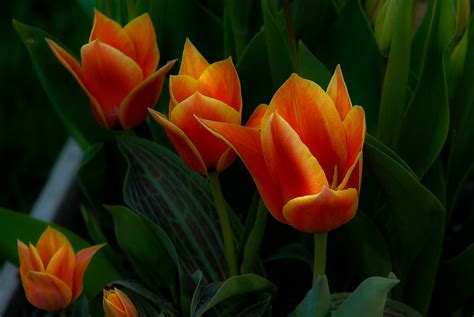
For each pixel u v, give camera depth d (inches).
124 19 46.4
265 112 38.0
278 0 48.4
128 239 42.5
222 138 37.1
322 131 37.3
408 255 42.4
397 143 42.2
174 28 46.1
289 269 45.7
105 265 45.2
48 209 54.0
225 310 41.1
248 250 40.8
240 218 45.0
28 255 39.4
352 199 36.8
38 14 74.7
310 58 41.8
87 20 53.9
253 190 45.3
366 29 43.5
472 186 53.9
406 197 40.4
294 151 36.5
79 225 54.7
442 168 43.1
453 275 44.1
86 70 41.6
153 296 41.6
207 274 43.0
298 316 38.3
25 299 51.4
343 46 43.9
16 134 65.8
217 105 38.3
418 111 41.8
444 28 41.1
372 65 43.5
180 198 43.6
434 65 41.4
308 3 44.4
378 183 41.4
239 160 44.7
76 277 40.1
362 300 37.0
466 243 46.9
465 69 42.9
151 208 43.3
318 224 37.0
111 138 46.6
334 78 37.7
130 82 41.7
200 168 39.4
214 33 46.4
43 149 65.0
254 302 41.2
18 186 62.2
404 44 40.7
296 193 37.0
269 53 42.2
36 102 67.8
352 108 37.0
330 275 44.0
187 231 43.3
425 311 43.6
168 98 45.8
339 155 37.4
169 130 38.9
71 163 55.0
